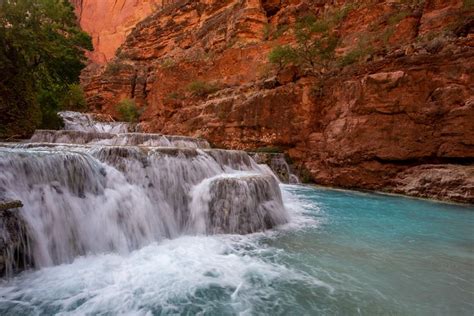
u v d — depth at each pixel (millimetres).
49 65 20656
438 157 11914
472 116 11000
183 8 49188
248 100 18844
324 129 15688
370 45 19500
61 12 20125
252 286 4254
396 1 21750
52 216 5164
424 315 3594
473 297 4039
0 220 4254
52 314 3377
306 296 4008
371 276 4672
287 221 8078
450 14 16656
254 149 18250
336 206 10094
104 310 3496
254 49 28141
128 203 6500
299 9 29797
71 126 24141
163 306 3645
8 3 16406
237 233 6910
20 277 4215
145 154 7824
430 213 9133
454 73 11773
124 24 76688
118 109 39656
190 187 8086
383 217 8625
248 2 33219
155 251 5582
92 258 5129
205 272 4668
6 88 16109
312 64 18797
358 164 13766
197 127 22594
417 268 5000
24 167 5191
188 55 38656
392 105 12781
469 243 6352
